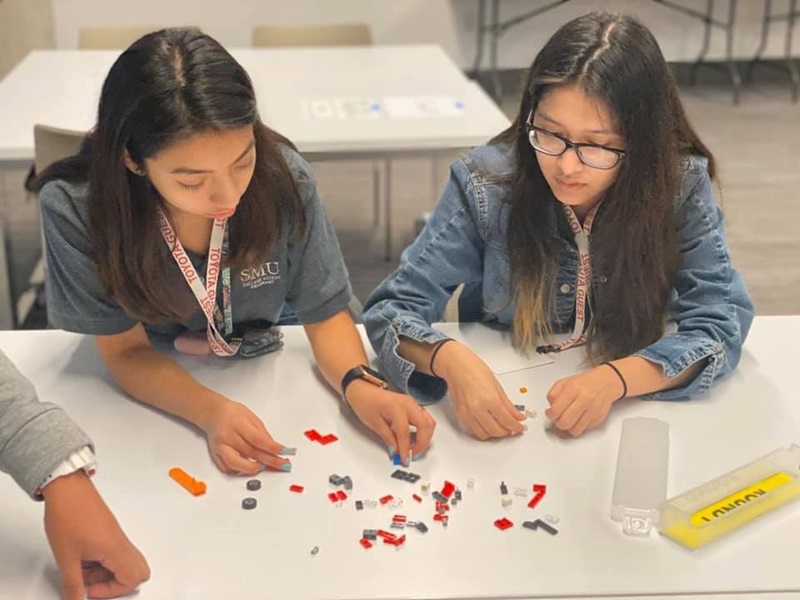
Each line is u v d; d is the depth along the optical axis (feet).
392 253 11.94
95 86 10.07
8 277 9.76
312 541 3.48
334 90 10.14
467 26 19.66
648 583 3.30
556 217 4.87
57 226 4.41
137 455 4.02
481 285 5.28
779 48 20.74
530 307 4.95
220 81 3.76
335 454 4.03
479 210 5.02
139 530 3.53
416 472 3.90
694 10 20.01
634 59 4.25
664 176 4.53
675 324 5.00
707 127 16.58
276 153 4.51
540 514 3.64
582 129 4.24
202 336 4.89
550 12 19.61
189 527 3.56
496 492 3.77
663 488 3.74
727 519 3.56
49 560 3.39
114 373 4.56
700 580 3.32
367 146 8.56
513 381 4.62
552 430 4.21
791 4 20.35
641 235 4.65
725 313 4.77
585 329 5.03
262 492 3.77
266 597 3.21
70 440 3.29
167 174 3.85
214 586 3.26
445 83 10.47
